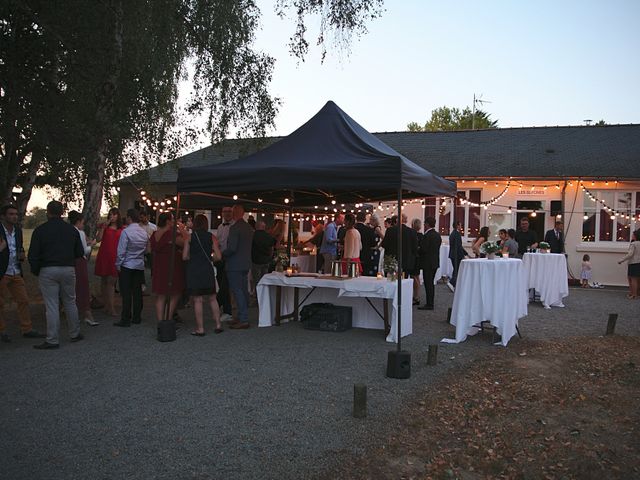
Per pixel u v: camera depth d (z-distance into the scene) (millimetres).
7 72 8648
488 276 7516
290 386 5453
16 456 3818
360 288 7656
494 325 7410
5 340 7129
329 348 7074
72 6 8945
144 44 10477
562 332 8508
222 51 12438
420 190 7078
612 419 4848
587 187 15969
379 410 4844
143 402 4922
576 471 3930
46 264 6754
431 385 5621
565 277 11359
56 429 4293
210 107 12945
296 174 6715
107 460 3783
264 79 13195
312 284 8031
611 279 15828
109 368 5973
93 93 9797
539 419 4809
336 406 4922
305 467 3746
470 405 5090
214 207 12836
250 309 10094
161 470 3656
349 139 7527
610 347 7395
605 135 19047
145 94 11203
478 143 19719
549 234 14570
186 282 7902
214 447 4016
